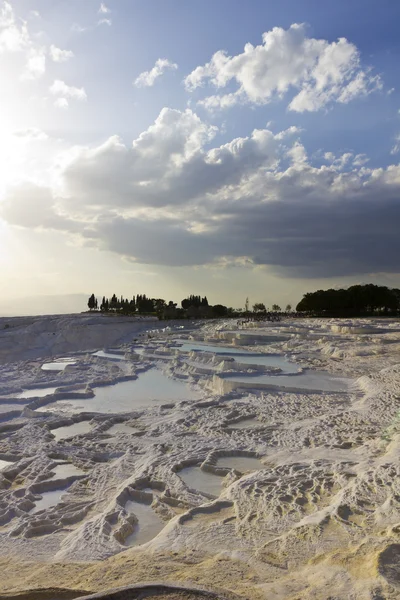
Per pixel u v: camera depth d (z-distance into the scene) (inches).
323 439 547.8
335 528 278.7
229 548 267.7
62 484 466.9
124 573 231.0
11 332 2464.3
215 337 2065.7
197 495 405.7
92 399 938.7
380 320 2679.6
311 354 1454.2
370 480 363.6
